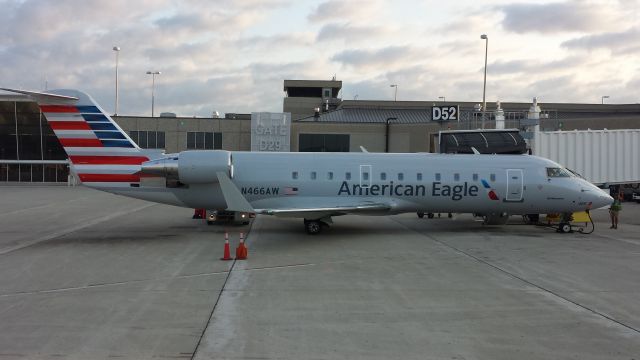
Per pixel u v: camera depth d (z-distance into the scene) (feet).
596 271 37.73
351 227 61.98
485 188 57.57
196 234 55.93
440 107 123.54
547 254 44.75
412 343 22.04
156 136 149.38
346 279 34.53
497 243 50.62
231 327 24.03
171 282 33.45
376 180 56.95
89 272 36.65
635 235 57.31
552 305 28.37
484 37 114.93
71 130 53.72
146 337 22.56
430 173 57.52
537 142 72.59
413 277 35.24
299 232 57.47
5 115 154.81
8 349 21.01
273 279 34.40
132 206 91.56
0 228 61.21
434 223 66.44
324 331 23.57
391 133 139.44
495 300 29.32
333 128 140.77
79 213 78.95
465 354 20.79
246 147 150.82
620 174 73.15
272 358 20.20
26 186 152.76
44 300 28.89
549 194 57.67
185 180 54.29
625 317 26.18
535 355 20.75
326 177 56.85
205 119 149.89
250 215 67.05
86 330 23.50
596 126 122.01
